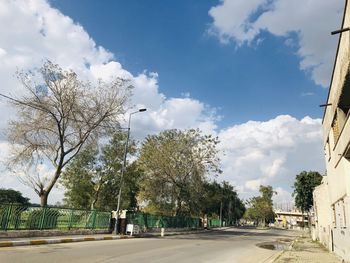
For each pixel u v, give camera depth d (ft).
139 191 161.58
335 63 50.62
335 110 52.70
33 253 43.29
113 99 97.60
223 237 119.96
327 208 85.61
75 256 43.04
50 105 88.89
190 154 151.84
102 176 158.61
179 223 152.76
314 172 174.19
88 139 95.86
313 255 65.77
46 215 67.92
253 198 405.59
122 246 61.57
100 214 88.02
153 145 153.69
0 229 57.21
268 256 63.82
